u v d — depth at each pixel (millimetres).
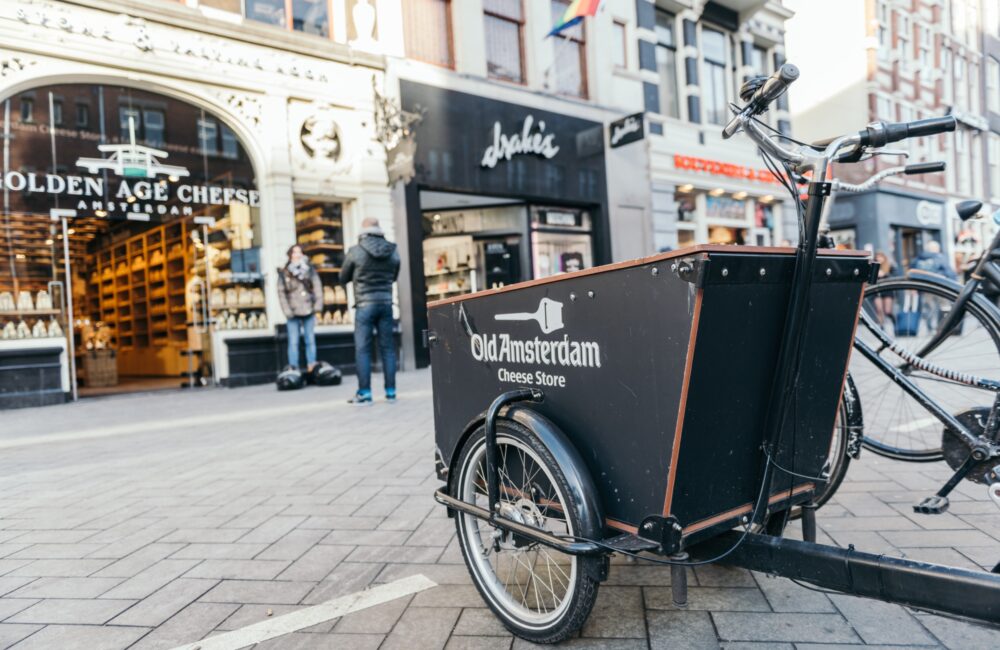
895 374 2758
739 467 1747
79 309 13414
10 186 8125
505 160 12375
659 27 15883
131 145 8930
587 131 13656
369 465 4055
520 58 13250
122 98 8875
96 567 2604
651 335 1566
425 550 2625
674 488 1581
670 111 16062
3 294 8102
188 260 10516
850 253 1882
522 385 1998
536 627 1844
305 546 2732
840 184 2227
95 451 4980
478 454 2057
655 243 15039
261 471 4055
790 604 2016
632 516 1687
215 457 4539
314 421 5828
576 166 13562
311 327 9055
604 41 14320
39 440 5566
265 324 9992
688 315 1472
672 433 1547
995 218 2740
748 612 1976
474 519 2115
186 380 10648
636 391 1624
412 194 11219
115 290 13508
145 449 4969
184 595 2307
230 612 2158
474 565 2088
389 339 6785
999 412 2414
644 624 1929
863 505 2863
